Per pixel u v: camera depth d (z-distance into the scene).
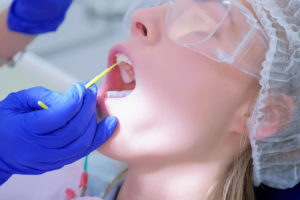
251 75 0.97
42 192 1.25
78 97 0.94
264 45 0.94
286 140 1.05
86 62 2.13
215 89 0.98
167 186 1.07
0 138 0.92
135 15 1.02
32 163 0.93
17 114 0.95
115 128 1.00
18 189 1.24
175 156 1.02
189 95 0.98
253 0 0.93
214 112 1.00
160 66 0.98
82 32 2.42
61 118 0.91
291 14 0.93
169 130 0.99
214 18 0.95
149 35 0.98
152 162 1.04
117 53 1.06
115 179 1.29
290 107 0.99
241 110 1.01
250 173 1.14
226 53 0.95
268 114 0.98
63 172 1.29
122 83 1.11
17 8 1.18
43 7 1.16
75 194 1.22
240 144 1.06
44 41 2.31
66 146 0.94
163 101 0.98
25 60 1.97
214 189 1.08
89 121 0.97
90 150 0.99
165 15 1.00
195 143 1.01
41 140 0.92
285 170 1.13
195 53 0.96
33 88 1.00
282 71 0.93
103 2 2.47
